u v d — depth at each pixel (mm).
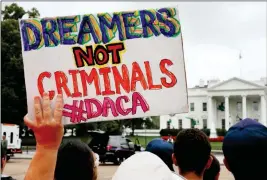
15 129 29938
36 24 2611
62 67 2633
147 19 2736
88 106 2645
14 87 38188
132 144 25984
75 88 2635
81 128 47875
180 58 2744
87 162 2436
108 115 2666
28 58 2600
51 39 2623
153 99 2713
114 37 2703
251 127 2074
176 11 2748
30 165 1771
